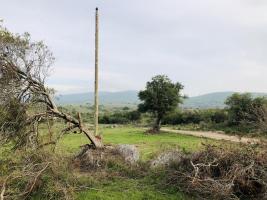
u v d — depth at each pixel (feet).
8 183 48.57
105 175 57.98
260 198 47.85
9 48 58.29
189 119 222.07
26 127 59.26
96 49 85.56
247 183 47.83
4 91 57.62
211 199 48.14
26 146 57.26
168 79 178.40
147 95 174.70
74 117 69.00
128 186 53.47
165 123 232.94
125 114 268.41
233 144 59.06
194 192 50.44
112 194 50.42
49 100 63.67
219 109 219.61
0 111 56.90
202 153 56.03
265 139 59.31
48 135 61.11
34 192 49.75
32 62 61.05
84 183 54.70
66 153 69.67
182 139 130.41
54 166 53.11
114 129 196.13
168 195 50.26
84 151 68.33
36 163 53.16
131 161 63.00
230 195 48.03
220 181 48.75
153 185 53.72
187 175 51.75
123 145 68.64
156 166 59.26
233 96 157.48
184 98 182.29
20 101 59.67
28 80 60.44
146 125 234.58
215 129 177.99
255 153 52.65
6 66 58.18
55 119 64.90
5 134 57.72
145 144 108.58
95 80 85.25
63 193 48.70
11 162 53.57
